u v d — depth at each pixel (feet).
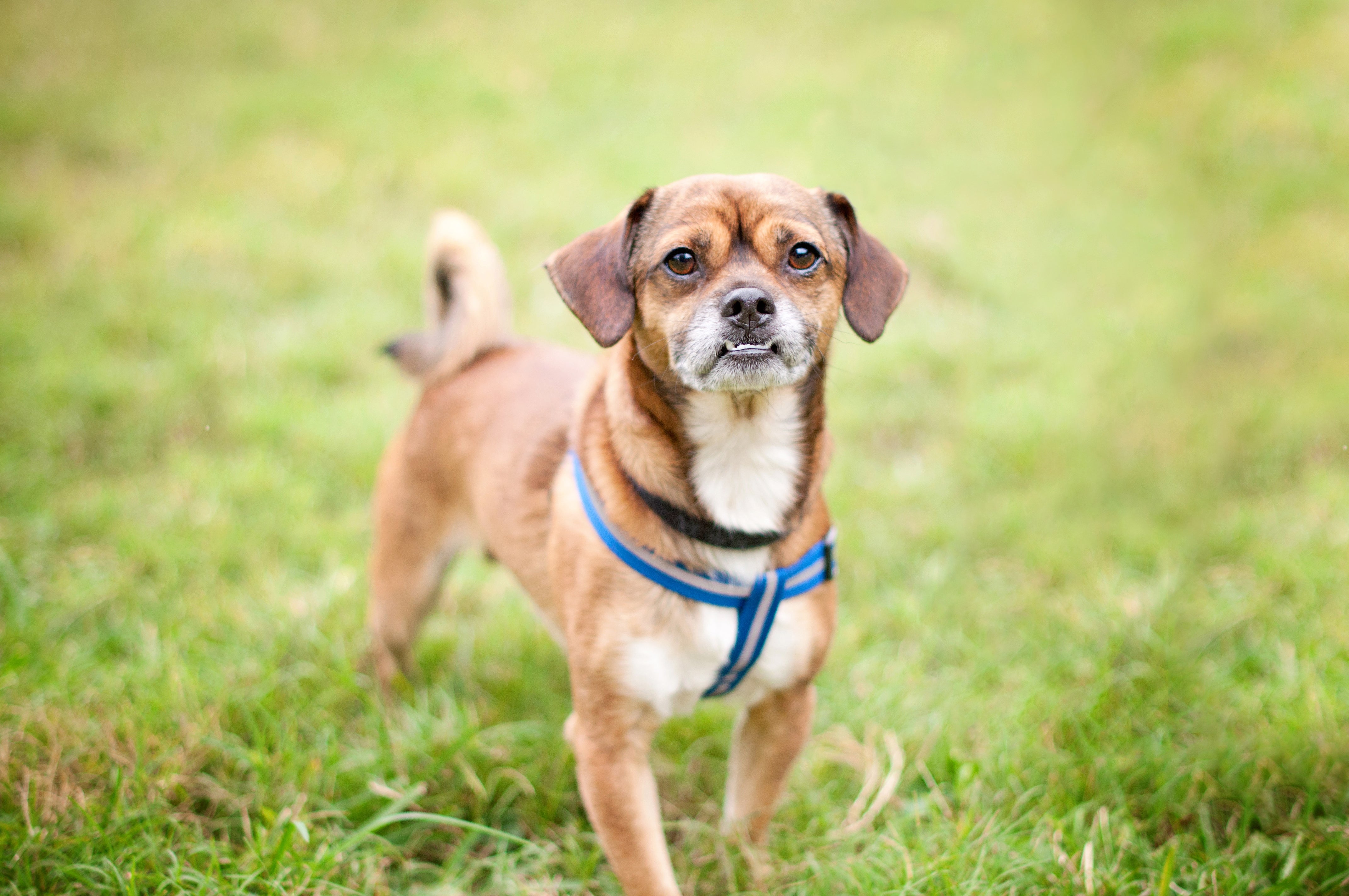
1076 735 11.82
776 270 9.36
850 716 12.42
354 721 12.31
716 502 9.18
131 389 18.45
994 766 11.37
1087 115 34.63
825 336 9.70
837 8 44.32
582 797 9.93
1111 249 26.63
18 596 13.28
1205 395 19.57
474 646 13.75
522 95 34.91
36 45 35.24
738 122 33.78
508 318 13.23
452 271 12.84
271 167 28.12
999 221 28.27
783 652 9.54
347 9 41.42
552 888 9.96
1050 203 29.53
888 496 17.04
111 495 15.90
